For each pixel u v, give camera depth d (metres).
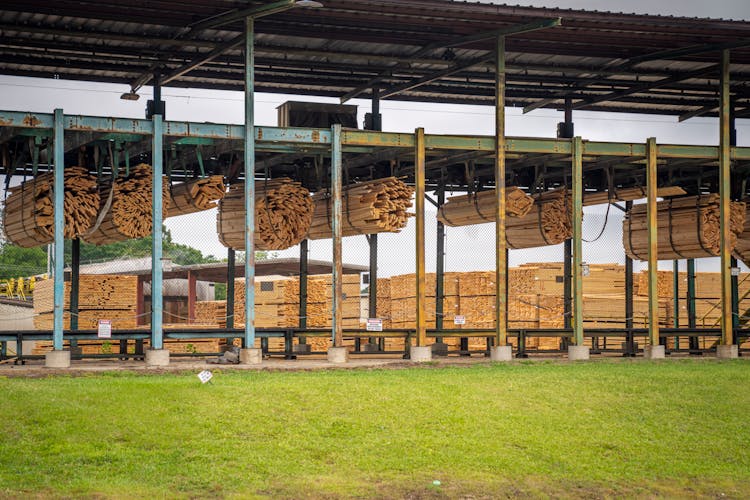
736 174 32.72
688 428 18.47
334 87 31.27
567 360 27.05
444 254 31.48
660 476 15.98
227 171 29.23
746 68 31.28
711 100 34.16
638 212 32.19
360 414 17.91
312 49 27.94
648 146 28.92
